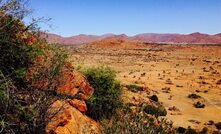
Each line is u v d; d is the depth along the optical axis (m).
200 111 33.06
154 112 18.70
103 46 128.88
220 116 31.77
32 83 6.28
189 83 51.59
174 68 70.81
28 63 6.47
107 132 7.51
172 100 37.28
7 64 6.24
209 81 54.94
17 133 5.60
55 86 6.45
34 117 5.72
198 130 24.62
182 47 126.06
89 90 10.31
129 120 7.36
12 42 6.22
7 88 5.33
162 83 49.50
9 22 5.84
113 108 11.83
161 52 110.69
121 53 103.50
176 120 27.25
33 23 6.40
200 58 93.94
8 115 5.43
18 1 6.10
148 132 6.97
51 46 6.82
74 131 7.77
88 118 9.83
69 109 8.52
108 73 12.73
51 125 6.77
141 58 89.88
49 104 6.11
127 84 41.25
